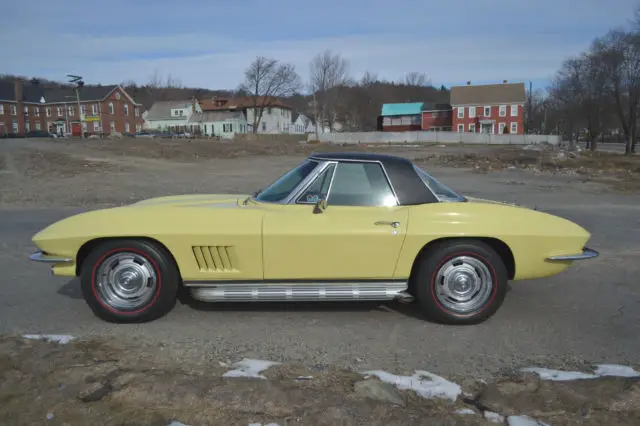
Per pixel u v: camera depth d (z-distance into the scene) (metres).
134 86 125.94
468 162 29.30
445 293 4.21
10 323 4.22
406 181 4.28
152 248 4.07
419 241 4.07
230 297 4.12
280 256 4.04
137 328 4.11
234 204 4.44
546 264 4.23
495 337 4.02
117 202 12.77
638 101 39.72
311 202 4.25
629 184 17.91
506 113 76.88
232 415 2.67
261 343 3.83
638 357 3.64
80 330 4.05
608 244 7.68
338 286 4.16
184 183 17.55
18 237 8.09
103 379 3.05
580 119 50.94
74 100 77.56
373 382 3.04
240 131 88.62
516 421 2.69
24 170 20.83
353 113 117.62
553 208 11.89
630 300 5.04
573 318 4.49
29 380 3.02
